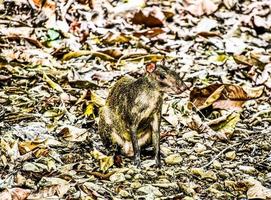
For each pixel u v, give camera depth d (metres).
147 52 11.43
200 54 11.55
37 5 12.05
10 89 8.91
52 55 10.56
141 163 7.21
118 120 7.29
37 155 7.04
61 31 11.57
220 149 7.75
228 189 6.79
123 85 7.35
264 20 13.45
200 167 7.25
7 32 10.99
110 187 6.60
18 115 8.06
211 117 8.77
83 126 8.09
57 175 6.61
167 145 7.84
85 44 11.40
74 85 9.38
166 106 8.65
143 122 7.17
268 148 7.78
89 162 7.08
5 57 9.95
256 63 10.73
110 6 13.27
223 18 13.77
